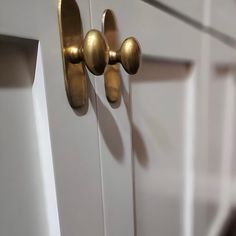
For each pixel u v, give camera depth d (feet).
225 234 3.00
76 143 0.94
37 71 0.83
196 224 2.18
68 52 0.88
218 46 2.08
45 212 0.92
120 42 1.07
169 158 1.67
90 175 1.00
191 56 1.65
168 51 1.39
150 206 1.50
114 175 1.12
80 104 0.94
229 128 2.85
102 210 1.07
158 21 1.28
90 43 0.83
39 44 0.81
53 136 0.87
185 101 1.78
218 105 2.40
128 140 1.18
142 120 1.35
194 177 2.06
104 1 0.98
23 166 0.86
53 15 0.83
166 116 1.57
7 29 0.74
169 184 1.71
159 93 1.47
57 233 0.92
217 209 2.80
